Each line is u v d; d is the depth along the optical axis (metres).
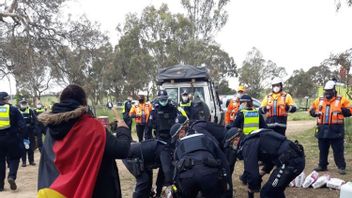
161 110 7.19
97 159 3.02
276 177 4.81
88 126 3.09
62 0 24.09
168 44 42.53
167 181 5.20
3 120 7.59
